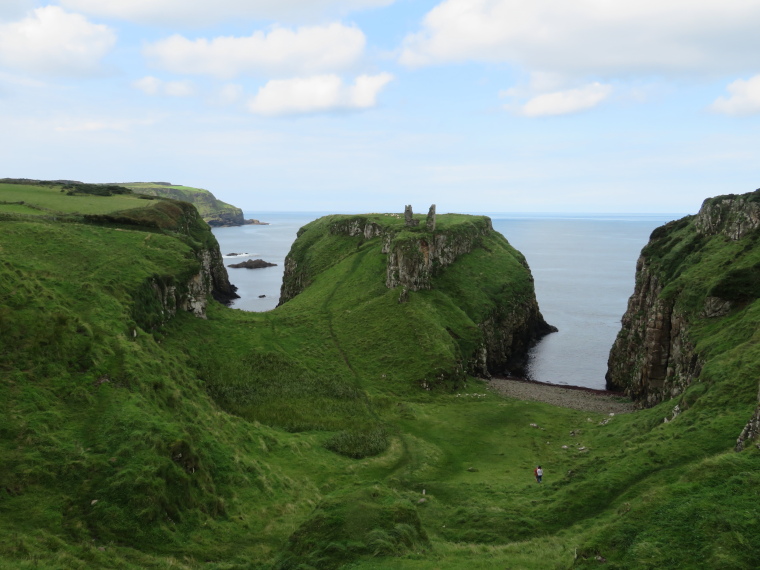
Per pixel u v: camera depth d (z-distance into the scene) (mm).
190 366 65688
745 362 47719
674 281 79250
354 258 138250
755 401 40844
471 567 23906
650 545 21188
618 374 92625
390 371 82812
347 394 70875
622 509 27938
